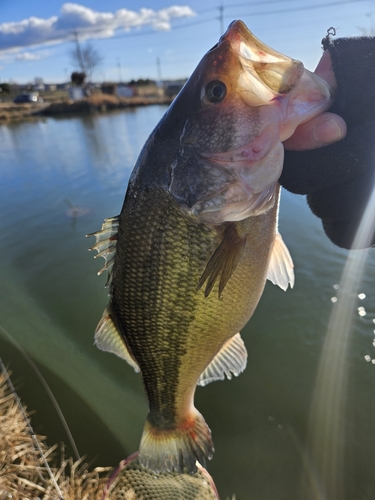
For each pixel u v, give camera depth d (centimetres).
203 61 24
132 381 65
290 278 30
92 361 69
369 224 23
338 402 59
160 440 35
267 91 22
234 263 25
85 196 152
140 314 29
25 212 138
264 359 67
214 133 23
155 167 26
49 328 77
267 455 53
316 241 99
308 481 49
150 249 27
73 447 49
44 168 202
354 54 21
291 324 73
